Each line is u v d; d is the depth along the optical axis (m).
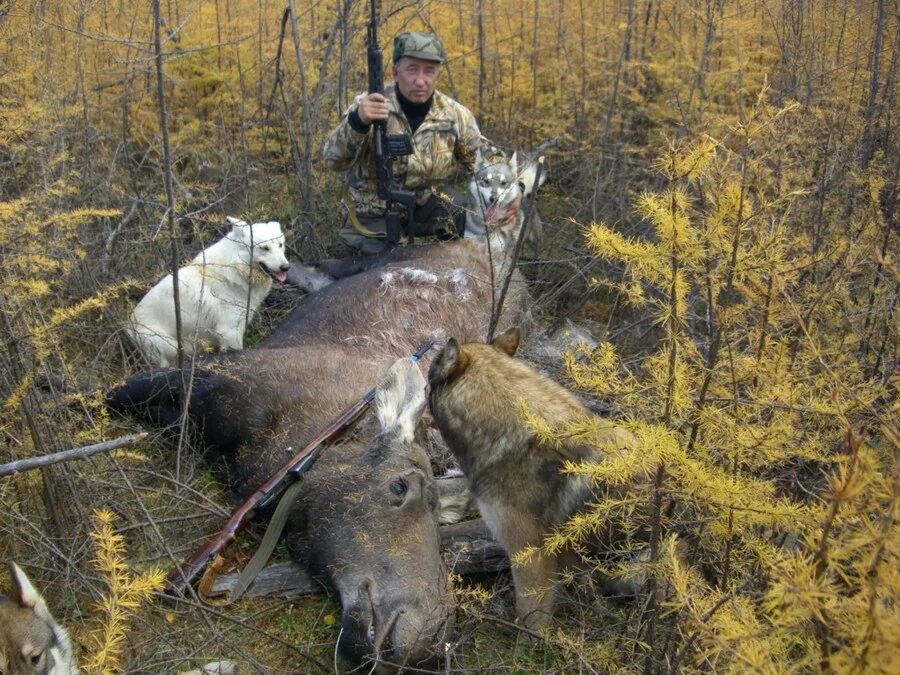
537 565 3.50
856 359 3.69
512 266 4.79
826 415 2.99
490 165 7.14
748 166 3.45
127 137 7.39
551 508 3.41
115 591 2.41
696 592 2.64
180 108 8.42
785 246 3.20
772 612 2.46
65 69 6.70
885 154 5.16
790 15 6.28
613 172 7.49
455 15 9.23
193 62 8.21
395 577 3.38
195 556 3.86
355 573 3.45
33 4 5.54
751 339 3.14
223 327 5.76
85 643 3.38
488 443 3.53
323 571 3.69
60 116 5.70
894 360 3.40
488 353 3.82
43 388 4.42
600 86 8.78
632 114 8.43
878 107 5.52
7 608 2.74
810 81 5.48
